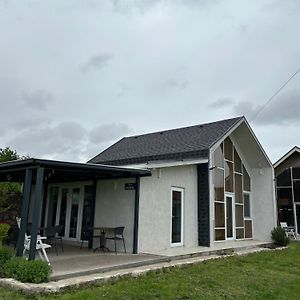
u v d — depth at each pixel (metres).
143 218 10.98
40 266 6.63
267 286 7.30
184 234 12.52
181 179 12.77
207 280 7.48
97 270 7.64
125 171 9.97
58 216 14.34
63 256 9.59
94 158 17.17
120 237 10.96
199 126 16.92
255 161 17.28
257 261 10.46
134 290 6.34
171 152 13.59
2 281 6.46
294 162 25.28
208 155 12.73
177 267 8.76
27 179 8.23
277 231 16.00
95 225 12.07
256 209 17.27
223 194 15.12
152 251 10.97
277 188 25.39
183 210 12.68
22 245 7.67
